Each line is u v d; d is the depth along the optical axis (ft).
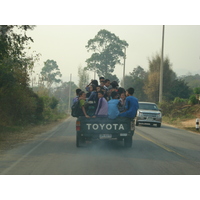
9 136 76.89
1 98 96.43
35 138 74.95
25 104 108.68
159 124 119.65
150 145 64.75
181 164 44.91
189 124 144.36
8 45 71.97
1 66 84.74
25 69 103.09
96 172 38.52
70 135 82.64
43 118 135.03
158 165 43.57
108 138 56.59
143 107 123.75
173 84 262.47
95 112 57.21
